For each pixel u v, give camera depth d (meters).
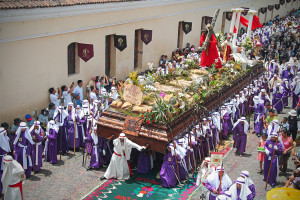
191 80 15.23
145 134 11.05
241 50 19.50
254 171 12.02
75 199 10.02
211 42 16.36
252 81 19.17
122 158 11.02
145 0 19.89
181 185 10.96
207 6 27.62
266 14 39.22
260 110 14.71
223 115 14.30
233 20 19.64
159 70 15.95
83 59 15.87
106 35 18.48
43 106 14.89
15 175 9.14
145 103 12.30
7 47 12.79
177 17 23.92
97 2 16.45
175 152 10.70
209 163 9.76
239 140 12.95
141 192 10.48
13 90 13.32
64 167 11.74
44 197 10.04
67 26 15.28
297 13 44.50
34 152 11.10
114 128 11.48
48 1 14.11
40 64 14.38
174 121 11.36
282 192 8.58
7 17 12.40
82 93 16.06
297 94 17.67
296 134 13.42
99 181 11.03
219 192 8.95
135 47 21.20
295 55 26.91
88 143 12.05
